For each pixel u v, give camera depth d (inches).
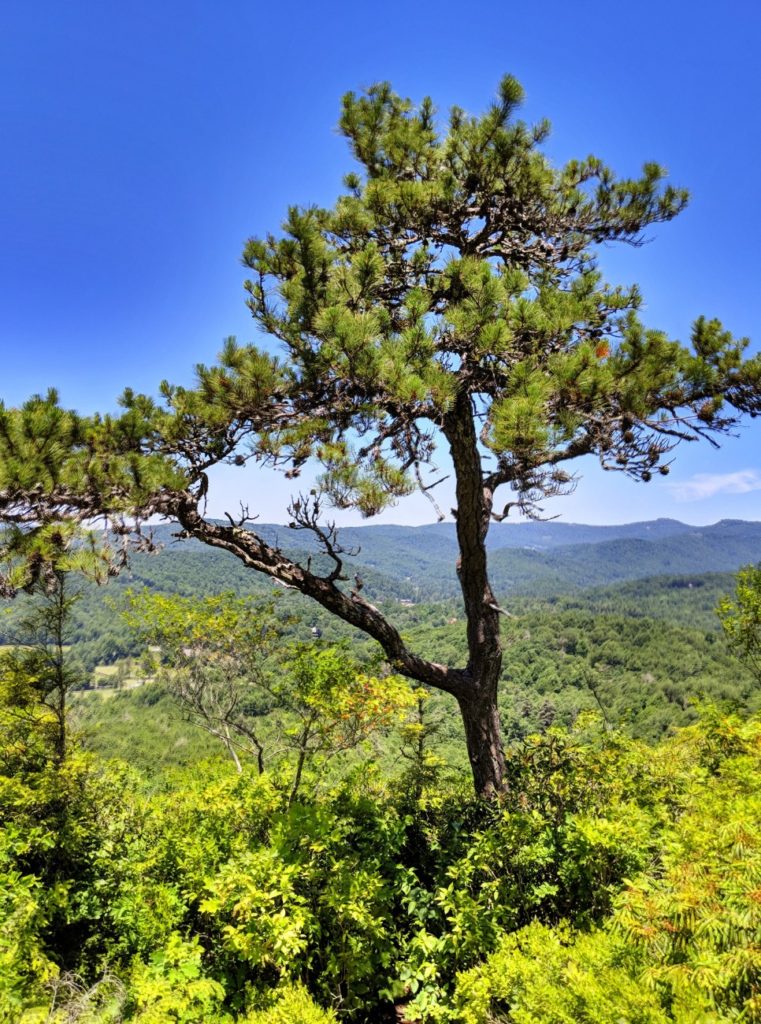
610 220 251.6
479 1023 113.7
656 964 84.3
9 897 155.3
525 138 221.3
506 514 263.3
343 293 194.4
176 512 204.7
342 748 207.6
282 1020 111.7
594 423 196.7
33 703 252.1
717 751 226.4
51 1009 122.9
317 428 202.1
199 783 247.1
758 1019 69.1
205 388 195.9
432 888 190.2
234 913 143.6
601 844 153.4
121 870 188.4
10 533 171.3
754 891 78.3
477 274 186.1
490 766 240.7
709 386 214.8
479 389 201.6
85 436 192.2
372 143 252.7
